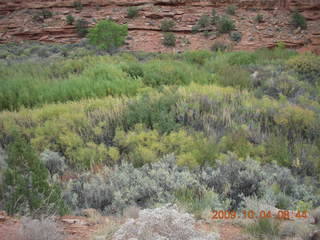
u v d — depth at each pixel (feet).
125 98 32.81
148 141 21.80
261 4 119.65
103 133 24.84
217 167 18.79
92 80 41.55
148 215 9.57
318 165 20.57
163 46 102.01
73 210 13.61
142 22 114.21
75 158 20.88
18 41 112.98
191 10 119.85
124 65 50.44
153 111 27.14
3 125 25.71
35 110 30.71
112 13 120.47
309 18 114.52
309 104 33.58
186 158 18.78
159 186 15.71
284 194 16.47
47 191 12.44
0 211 11.77
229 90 36.01
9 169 13.08
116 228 10.65
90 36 86.12
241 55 62.28
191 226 9.68
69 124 25.25
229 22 105.60
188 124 27.22
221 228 11.64
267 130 27.12
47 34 113.39
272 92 39.29
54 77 50.60
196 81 45.09
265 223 11.09
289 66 53.47
